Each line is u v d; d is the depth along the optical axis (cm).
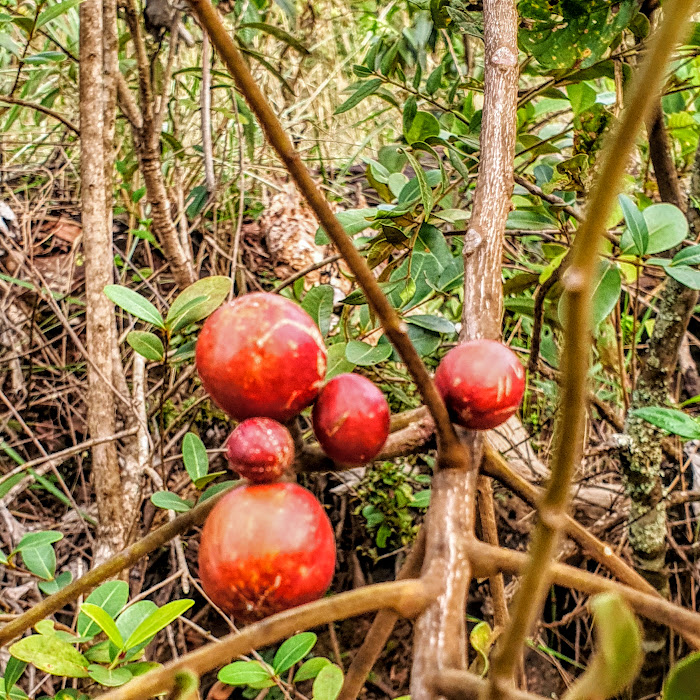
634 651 31
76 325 238
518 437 208
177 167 235
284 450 61
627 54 144
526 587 38
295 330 63
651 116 146
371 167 175
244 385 61
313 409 66
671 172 153
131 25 163
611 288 114
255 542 58
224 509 60
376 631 65
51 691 170
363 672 66
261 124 49
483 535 120
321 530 61
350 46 311
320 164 285
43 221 256
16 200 255
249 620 61
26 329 235
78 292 243
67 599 88
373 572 226
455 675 45
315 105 301
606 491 196
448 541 57
